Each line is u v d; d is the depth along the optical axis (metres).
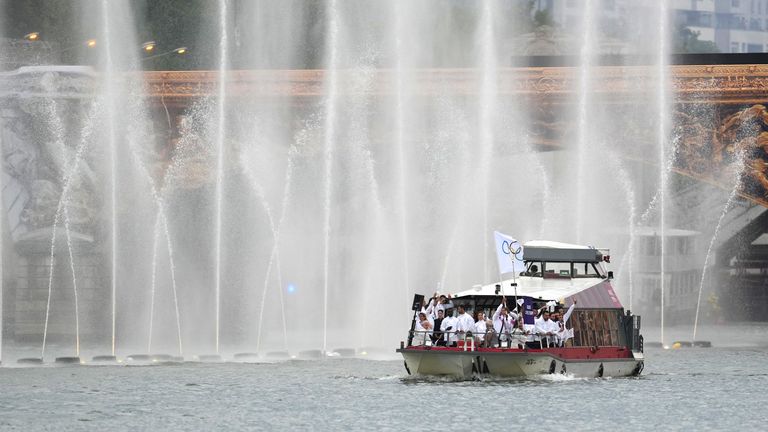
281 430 173.38
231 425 177.12
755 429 177.38
